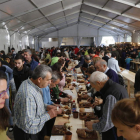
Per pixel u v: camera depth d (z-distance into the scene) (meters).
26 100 1.52
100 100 2.15
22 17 9.66
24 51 3.32
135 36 16.36
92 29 21.42
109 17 14.29
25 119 1.50
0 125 1.04
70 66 7.41
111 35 21.42
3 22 8.91
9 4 7.00
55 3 9.28
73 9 12.97
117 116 0.76
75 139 1.66
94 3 11.17
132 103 0.76
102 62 2.83
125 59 10.34
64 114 2.18
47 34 21.39
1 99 1.01
